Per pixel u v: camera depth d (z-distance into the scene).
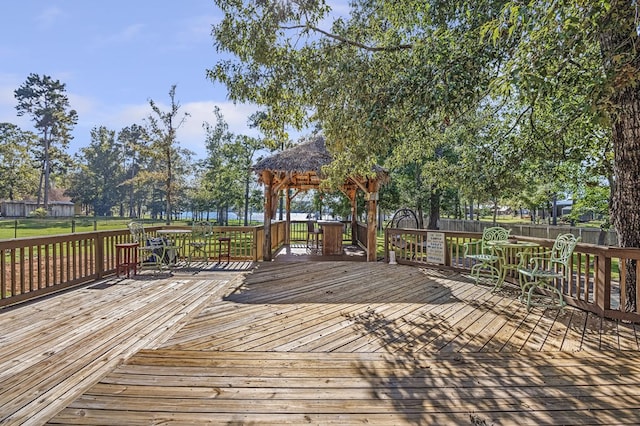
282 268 7.55
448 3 4.66
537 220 26.05
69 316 4.16
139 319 4.05
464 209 25.94
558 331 3.75
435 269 7.47
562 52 3.06
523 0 3.00
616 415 2.15
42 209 34.66
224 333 3.61
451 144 13.38
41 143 40.00
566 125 6.06
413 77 4.20
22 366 2.81
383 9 5.33
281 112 5.86
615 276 8.57
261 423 2.04
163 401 2.27
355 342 3.39
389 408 2.22
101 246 6.48
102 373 2.69
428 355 3.09
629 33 3.36
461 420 2.09
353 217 13.54
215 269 7.43
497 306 4.73
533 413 2.17
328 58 5.05
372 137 4.53
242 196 23.55
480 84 4.19
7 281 7.29
